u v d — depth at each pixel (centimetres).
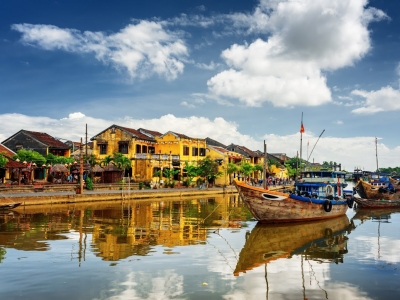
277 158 11731
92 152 6356
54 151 6162
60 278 1276
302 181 3409
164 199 4609
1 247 1723
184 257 1583
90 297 1107
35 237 1964
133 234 2086
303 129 3812
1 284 1211
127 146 6041
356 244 1973
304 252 1758
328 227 2581
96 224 2422
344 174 3528
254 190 2550
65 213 2964
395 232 2397
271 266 1489
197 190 5500
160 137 6594
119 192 4328
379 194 4825
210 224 2558
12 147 6072
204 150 7175
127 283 1234
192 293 1154
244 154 8881
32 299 1089
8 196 3262
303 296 1154
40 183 4675
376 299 1138
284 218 2683
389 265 1523
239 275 1351
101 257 1557
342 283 1282
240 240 2006
